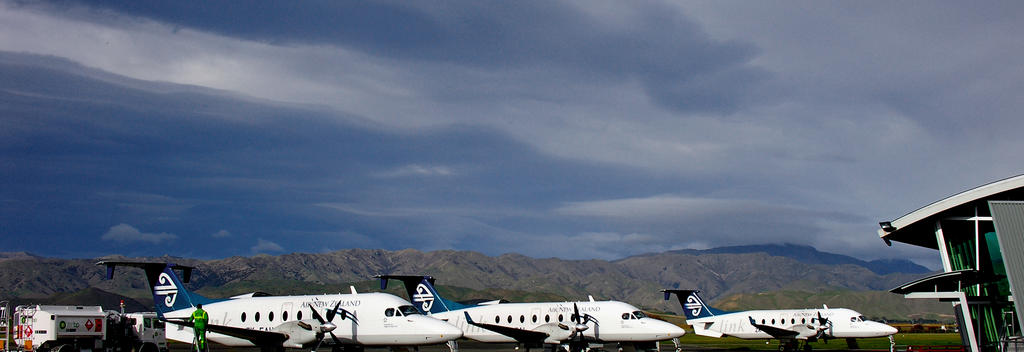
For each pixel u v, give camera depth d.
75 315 43.81
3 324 46.81
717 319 75.19
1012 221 41.84
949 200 48.16
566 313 54.72
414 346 46.06
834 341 94.75
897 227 51.06
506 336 56.41
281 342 43.88
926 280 47.22
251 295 50.41
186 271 50.38
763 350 74.06
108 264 48.31
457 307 60.66
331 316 44.69
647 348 54.47
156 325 48.41
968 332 45.56
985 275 47.44
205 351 41.88
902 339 105.94
